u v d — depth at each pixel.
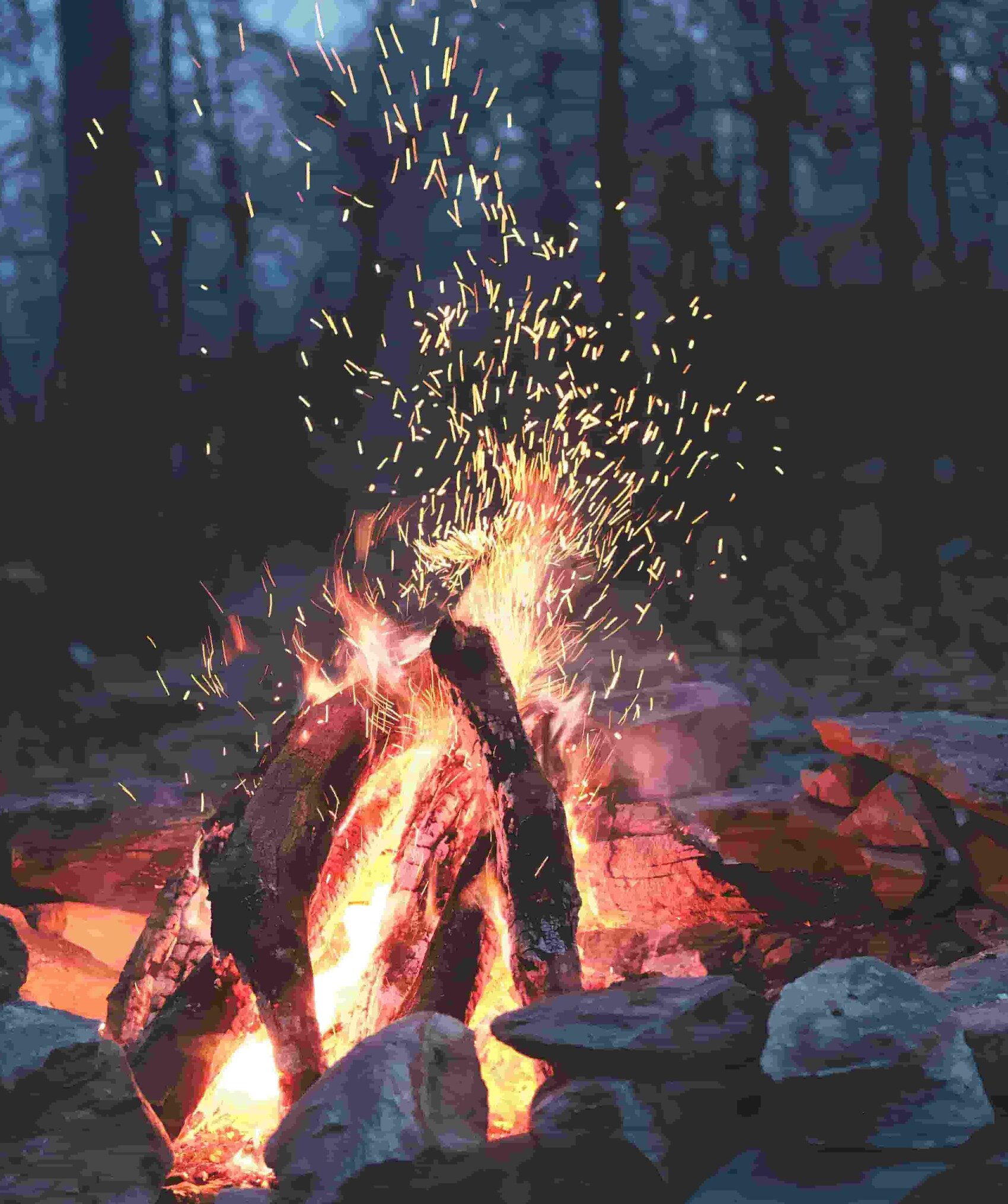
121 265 9.81
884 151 11.35
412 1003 2.18
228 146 11.63
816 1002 1.76
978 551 10.88
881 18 11.20
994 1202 1.60
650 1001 1.87
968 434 11.39
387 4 11.55
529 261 11.42
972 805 2.75
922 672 8.57
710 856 2.88
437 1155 1.68
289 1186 1.69
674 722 4.21
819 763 4.90
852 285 11.73
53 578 9.66
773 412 11.34
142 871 3.57
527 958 2.11
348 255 11.79
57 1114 1.81
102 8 9.58
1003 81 11.73
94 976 2.78
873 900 2.84
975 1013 1.90
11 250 11.01
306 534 10.40
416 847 2.39
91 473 9.89
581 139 11.76
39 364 10.46
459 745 2.53
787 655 9.24
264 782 2.31
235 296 11.40
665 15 11.85
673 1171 1.71
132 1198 1.75
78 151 9.64
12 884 3.49
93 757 6.73
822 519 11.08
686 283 11.73
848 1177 1.66
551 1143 1.72
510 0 11.62
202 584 9.90
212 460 10.59
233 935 2.12
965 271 11.70
